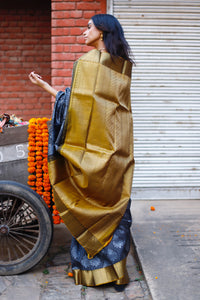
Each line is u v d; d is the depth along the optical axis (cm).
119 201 283
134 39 479
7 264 292
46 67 638
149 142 496
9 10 627
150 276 285
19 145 295
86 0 464
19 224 324
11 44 634
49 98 643
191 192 502
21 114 646
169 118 493
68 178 280
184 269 296
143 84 488
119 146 272
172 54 483
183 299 253
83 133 266
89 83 262
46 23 631
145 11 474
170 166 499
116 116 271
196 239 355
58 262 327
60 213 277
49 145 277
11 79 639
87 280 282
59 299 266
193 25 478
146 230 380
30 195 285
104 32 271
